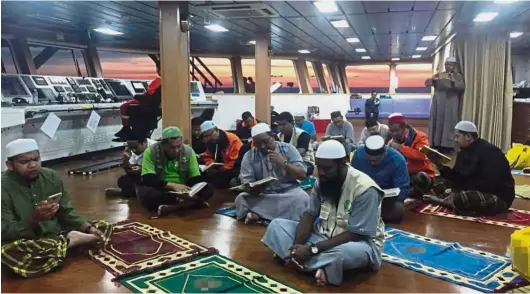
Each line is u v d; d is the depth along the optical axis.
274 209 3.78
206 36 9.55
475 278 2.60
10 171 2.79
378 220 2.62
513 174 6.04
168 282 2.56
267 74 9.52
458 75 7.58
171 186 4.09
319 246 2.53
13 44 7.96
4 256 2.62
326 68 15.95
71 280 2.60
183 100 5.66
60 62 9.15
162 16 5.51
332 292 2.44
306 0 5.77
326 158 2.53
